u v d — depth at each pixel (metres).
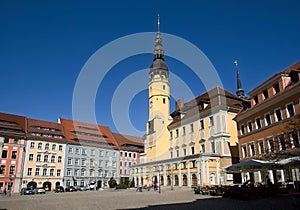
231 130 50.56
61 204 22.16
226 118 50.69
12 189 66.25
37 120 81.38
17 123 75.06
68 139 81.00
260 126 36.28
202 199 24.34
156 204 20.55
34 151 72.75
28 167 70.50
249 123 39.12
